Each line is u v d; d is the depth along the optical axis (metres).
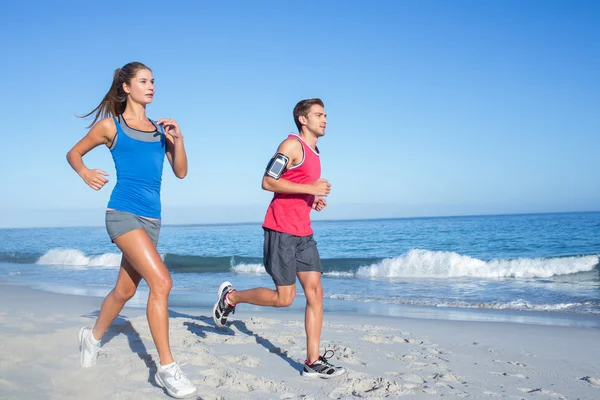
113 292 3.02
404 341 4.71
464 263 13.12
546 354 4.36
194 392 2.73
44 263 18.48
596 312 7.21
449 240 28.88
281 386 3.04
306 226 3.41
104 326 3.15
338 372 3.29
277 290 3.55
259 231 58.56
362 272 13.59
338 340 4.63
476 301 8.41
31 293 8.54
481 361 4.02
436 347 4.50
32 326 4.50
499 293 9.55
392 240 30.88
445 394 3.08
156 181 2.94
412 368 3.68
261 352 3.92
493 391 3.19
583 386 3.39
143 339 4.09
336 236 37.75
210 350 3.93
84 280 11.94
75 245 31.31
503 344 4.74
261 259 16.02
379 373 3.50
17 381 2.86
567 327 5.72
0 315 5.47
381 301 8.58
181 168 3.02
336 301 8.62
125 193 2.81
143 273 2.75
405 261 13.62
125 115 2.98
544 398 3.09
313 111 3.35
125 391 2.76
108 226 2.79
